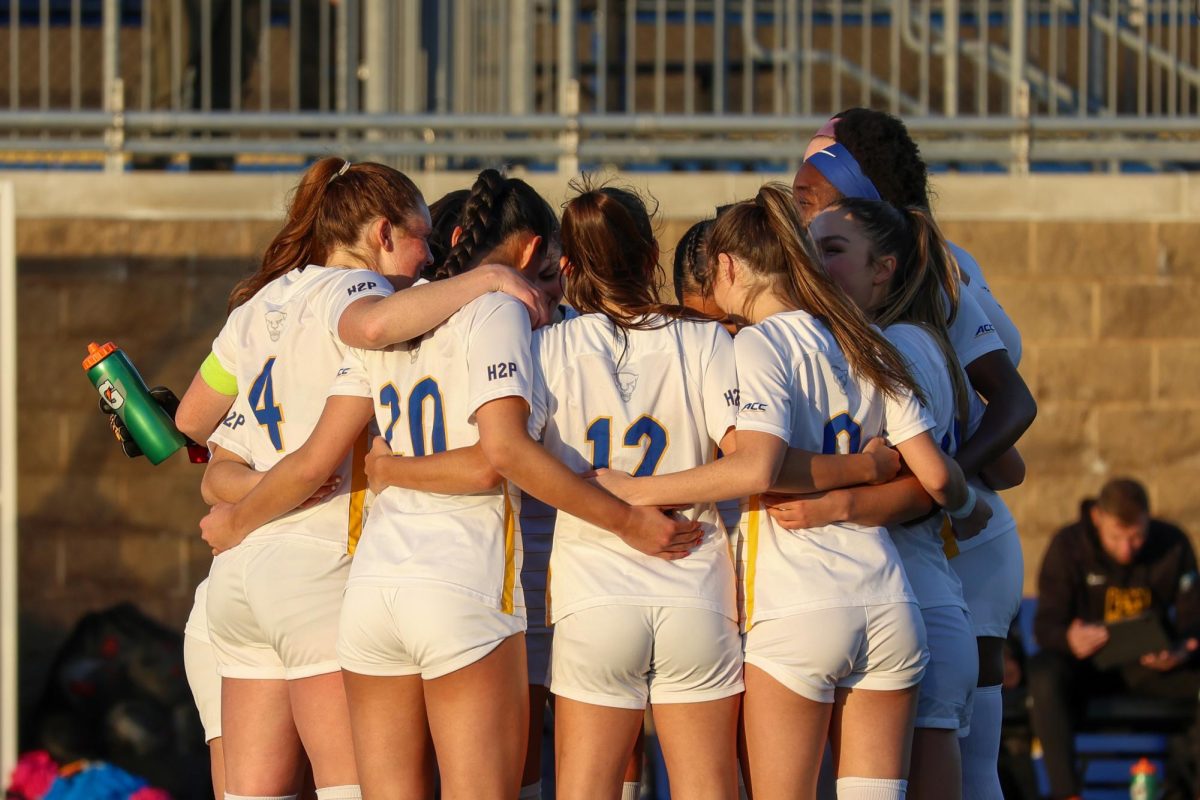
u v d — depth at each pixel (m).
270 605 12.59
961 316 14.17
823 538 12.26
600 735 11.91
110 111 26.92
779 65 28.08
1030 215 26.62
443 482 11.86
